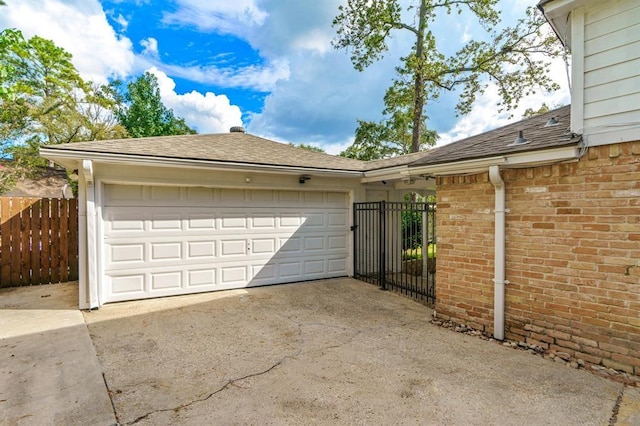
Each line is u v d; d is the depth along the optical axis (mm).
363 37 15672
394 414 2811
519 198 4324
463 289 5027
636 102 3334
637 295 3346
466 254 4984
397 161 8891
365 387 3256
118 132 18000
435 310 5480
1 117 14359
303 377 3463
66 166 6539
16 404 2924
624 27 3420
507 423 2686
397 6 15047
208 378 3436
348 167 8422
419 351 4141
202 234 6988
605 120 3541
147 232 6480
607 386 3246
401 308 6039
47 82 16969
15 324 5062
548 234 4039
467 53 15320
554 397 3064
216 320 5324
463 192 5027
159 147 6934
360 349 4203
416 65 14984
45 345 4273
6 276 7270
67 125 16156
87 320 5270
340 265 8711
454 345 4332
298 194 8109
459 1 14586
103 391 3156
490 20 14562
